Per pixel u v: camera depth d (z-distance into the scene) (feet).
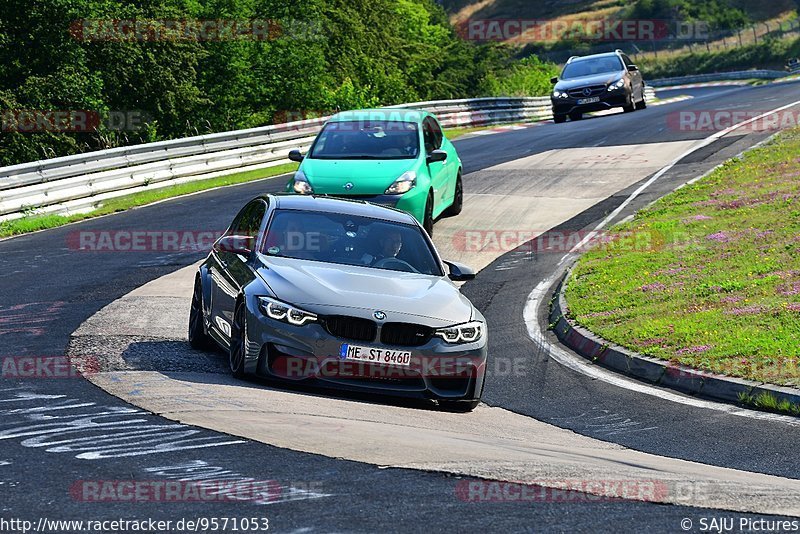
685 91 652.48
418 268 78.95
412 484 46.60
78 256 137.59
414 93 583.99
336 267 75.97
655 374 87.66
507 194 183.11
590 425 73.20
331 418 60.90
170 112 357.82
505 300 118.73
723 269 119.34
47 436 52.85
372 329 69.05
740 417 74.90
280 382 70.23
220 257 83.35
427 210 137.39
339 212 83.46
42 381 67.62
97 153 198.49
